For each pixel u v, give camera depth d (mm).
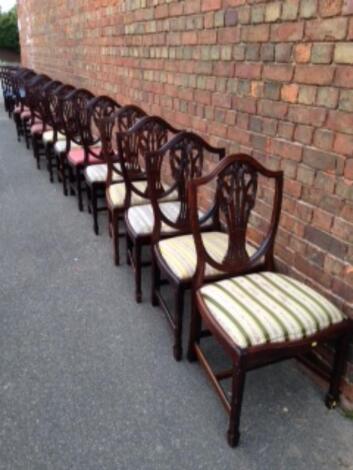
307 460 1441
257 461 1436
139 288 2252
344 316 1479
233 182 1580
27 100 4922
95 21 3928
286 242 1821
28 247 2879
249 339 1340
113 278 2516
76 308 2227
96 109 3229
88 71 4484
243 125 1995
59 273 2557
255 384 1757
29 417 1581
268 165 1862
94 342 1980
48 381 1748
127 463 1419
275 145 1791
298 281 1688
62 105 3480
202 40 2211
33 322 2107
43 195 3883
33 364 1837
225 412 1619
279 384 1759
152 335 2037
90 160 3334
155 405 1647
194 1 2223
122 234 2686
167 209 2283
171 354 1917
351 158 1422
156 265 2107
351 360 1551
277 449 1480
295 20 1555
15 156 5148
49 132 4266
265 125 1834
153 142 2391
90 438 1504
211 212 2062
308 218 1668
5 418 1576
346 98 1396
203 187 2453
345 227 1493
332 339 1460
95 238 3033
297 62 1582
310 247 1683
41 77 4992
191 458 1441
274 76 1722
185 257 1806
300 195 1691
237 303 1469
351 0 1311
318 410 1639
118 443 1487
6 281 2459
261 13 1731
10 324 2088
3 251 2812
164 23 2604
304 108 1588
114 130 3324
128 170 2408
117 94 3742
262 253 1747
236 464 1424
